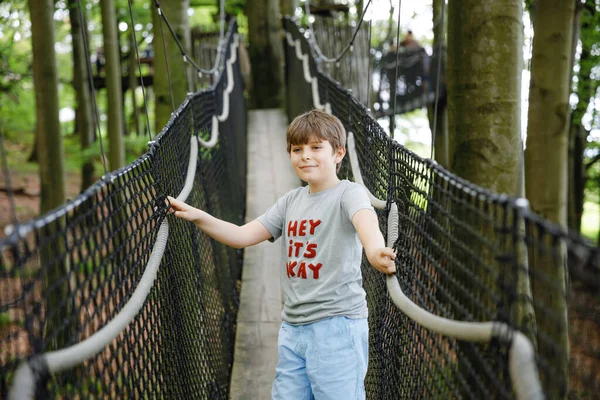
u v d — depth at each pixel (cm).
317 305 209
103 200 145
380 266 180
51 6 591
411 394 189
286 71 1159
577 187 1138
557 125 437
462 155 360
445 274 148
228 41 855
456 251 171
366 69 1009
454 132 364
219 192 432
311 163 212
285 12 1391
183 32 740
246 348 390
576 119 827
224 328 371
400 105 1230
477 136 354
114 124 802
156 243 194
